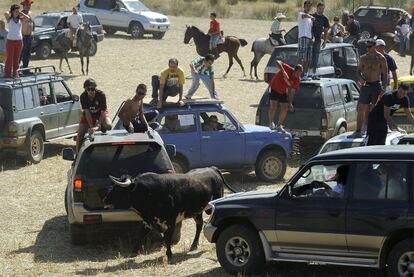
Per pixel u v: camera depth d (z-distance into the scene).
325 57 27.98
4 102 20.50
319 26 27.14
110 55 40.84
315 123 20.70
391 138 15.76
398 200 10.91
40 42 38.78
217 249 12.11
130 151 13.50
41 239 14.73
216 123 18.38
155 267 12.67
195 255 13.40
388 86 20.58
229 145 18.41
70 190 13.68
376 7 47.75
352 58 29.14
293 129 20.95
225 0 63.06
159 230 12.91
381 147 11.66
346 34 35.78
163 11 58.25
